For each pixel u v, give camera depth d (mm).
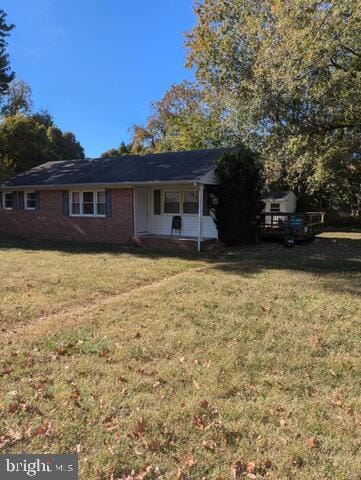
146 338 5070
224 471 2676
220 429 3131
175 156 17391
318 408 3449
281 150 14789
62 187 16828
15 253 12922
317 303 6715
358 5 10703
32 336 5141
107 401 3523
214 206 14914
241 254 13000
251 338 5090
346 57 13320
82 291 7648
